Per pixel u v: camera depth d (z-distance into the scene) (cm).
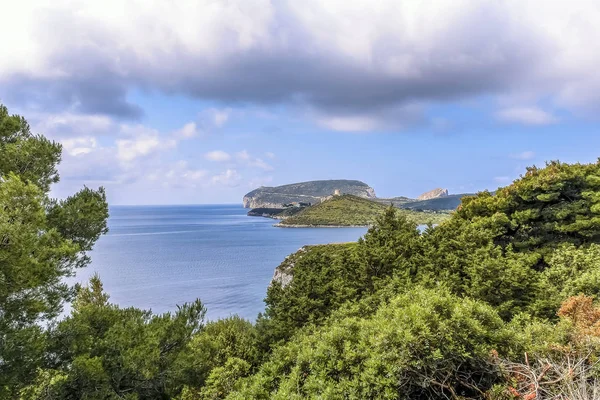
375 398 587
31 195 825
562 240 2130
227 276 7288
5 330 860
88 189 1309
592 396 542
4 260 776
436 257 1562
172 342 1162
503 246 2225
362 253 1786
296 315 1598
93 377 944
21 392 857
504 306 1241
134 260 9556
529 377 593
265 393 686
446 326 635
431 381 589
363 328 739
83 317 1124
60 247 937
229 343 1669
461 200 2583
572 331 734
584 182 2198
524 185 2258
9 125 1091
